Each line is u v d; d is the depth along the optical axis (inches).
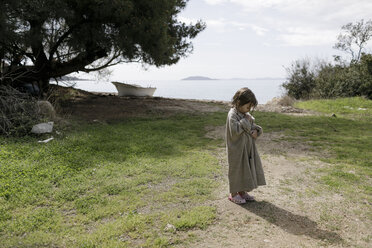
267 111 528.7
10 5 301.3
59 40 398.3
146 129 331.6
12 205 132.4
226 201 146.5
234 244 107.0
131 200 144.3
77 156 211.2
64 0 350.0
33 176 167.8
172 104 581.6
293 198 151.4
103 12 357.4
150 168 193.2
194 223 120.6
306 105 604.1
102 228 115.6
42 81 478.3
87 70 567.5
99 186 161.2
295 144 276.1
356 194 156.3
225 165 209.2
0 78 340.8
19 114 280.4
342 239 111.6
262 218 128.3
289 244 107.4
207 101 674.2
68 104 494.6
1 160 193.2
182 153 234.2
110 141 264.1
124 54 425.4
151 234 112.0
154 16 405.7
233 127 132.0
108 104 531.2
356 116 466.3
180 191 157.2
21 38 329.7
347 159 223.0
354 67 769.6
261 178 140.2
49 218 123.8
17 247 101.6
